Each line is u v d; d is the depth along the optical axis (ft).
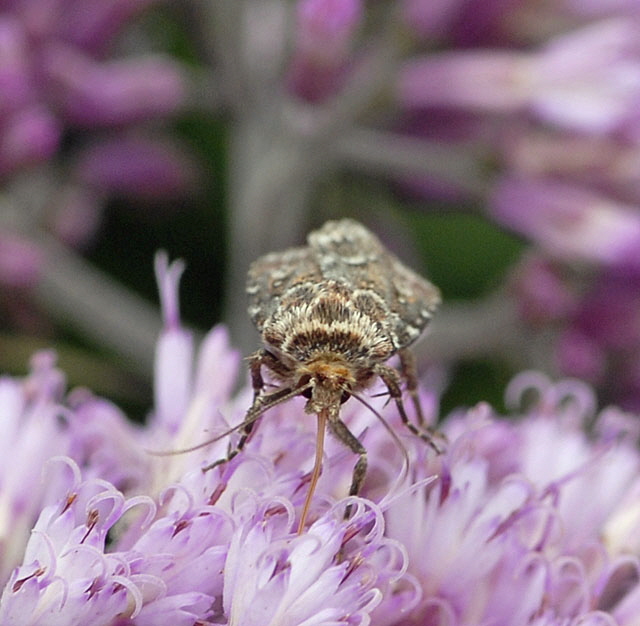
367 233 0.55
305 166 0.81
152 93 0.83
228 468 0.52
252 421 0.51
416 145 0.82
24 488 0.55
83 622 0.50
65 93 0.83
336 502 0.51
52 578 0.49
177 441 0.54
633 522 0.56
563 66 0.78
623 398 0.82
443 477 0.53
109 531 0.52
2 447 0.55
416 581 0.52
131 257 0.92
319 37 0.75
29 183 0.87
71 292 0.83
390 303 0.53
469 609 0.53
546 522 0.54
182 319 0.90
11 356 0.79
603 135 0.79
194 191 0.92
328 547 0.50
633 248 0.77
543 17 0.82
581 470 0.57
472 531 0.53
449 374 0.87
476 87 0.78
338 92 0.81
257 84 0.83
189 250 0.92
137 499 0.51
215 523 0.51
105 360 0.87
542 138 0.81
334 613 0.49
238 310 0.81
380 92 0.79
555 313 0.81
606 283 0.81
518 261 0.87
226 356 0.56
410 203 0.86
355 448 0.50
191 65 0.97
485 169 0.81
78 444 0.56
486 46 0.83
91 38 0.84
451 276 0.95
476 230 0.95
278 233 0.81
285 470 0.52
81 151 0.90
